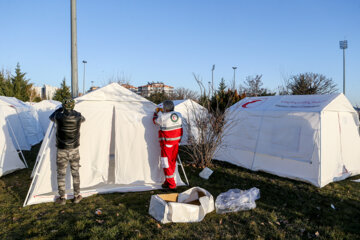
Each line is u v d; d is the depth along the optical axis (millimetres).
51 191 4219
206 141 6598
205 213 3586
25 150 8406
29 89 25891
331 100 5641
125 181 4668
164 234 3043
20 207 3781
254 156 6441
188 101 10094
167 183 4730
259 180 5512
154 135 4938
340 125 5945
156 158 4938
